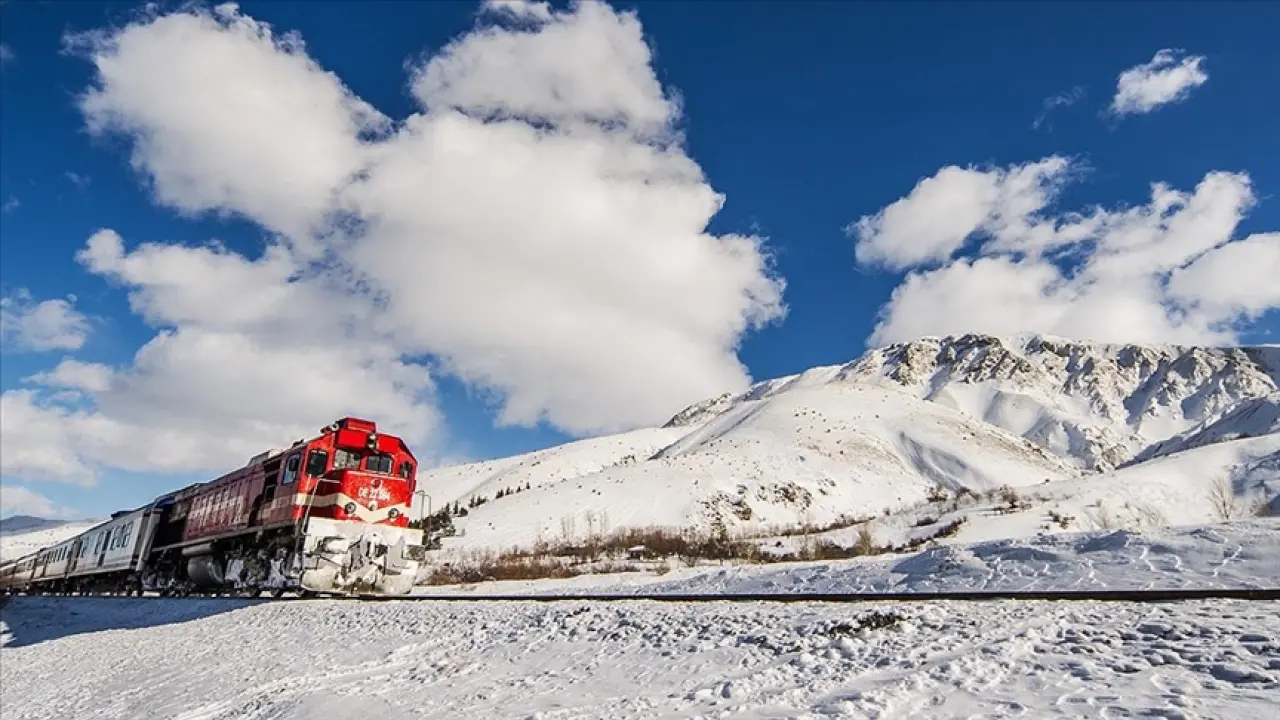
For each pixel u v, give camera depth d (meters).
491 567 44.94
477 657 10.94
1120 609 8.09
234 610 19.62
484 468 179.38
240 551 24.62
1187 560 13.22
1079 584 13.51
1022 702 5.55
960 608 9.18
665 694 7.56
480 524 74.75
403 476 23.20
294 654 13.65
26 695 16.36
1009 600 9.66
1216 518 53.59
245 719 9.91
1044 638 7.34
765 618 9.75
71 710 13.81
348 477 21.77
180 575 29.44
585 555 54.00
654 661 8.93
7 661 21.81
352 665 11.78
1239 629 6.58
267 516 22.67
